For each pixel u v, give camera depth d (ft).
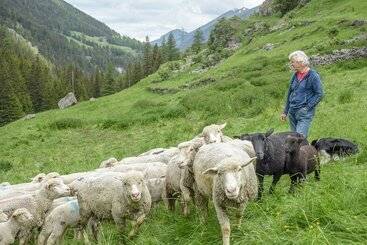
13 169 78.07
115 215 29.68
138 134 93.66
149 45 475.72
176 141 75.00
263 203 27.91
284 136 33.27
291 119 38.06
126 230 31.17
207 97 106.73
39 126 128.47
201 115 95.40
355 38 129.08
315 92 36.06
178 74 225.15
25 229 30.91
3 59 406.62
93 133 106.52
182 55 416.87
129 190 28.22
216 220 27.81
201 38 404.98
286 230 22.33
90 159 75.87
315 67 114.62
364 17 150.30
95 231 31.40
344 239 20.86
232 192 23.58
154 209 35.78
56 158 83.46
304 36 157.17
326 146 38.88
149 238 27.40
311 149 34.42
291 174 32.83
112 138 95.76
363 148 39.78
